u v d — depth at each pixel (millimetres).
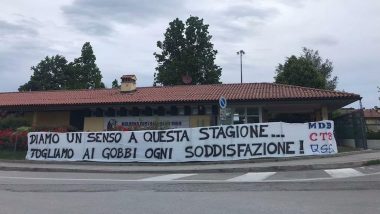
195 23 52969
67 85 60625
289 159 20359
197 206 9266
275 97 28781
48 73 62750
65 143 23438
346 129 29453
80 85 59469
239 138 21062
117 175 17281
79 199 10453
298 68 46656
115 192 11633
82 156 22953
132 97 32406
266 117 32875
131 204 9648
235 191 11422
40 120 34656
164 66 52906
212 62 52750
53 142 23688
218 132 21234
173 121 31234
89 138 23031
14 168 20906
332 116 38781
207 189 11898
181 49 53094
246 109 30578
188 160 21312
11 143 26969
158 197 10633
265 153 20844
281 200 9805
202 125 30688
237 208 8953
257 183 12836
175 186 12641
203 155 21203
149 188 12336
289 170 17344
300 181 13031
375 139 32875
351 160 18391
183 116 31094
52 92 37906
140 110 32031
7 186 13133
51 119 34438
